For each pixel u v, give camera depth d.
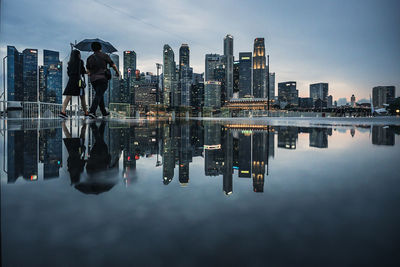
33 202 0.86
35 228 0.64
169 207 0.84
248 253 0.52
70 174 1.35
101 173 1.39
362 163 1.75
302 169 1.54
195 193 1.01
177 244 0.57
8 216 0.73
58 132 4.46
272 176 1.34
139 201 0.90
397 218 0.73
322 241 0.58
